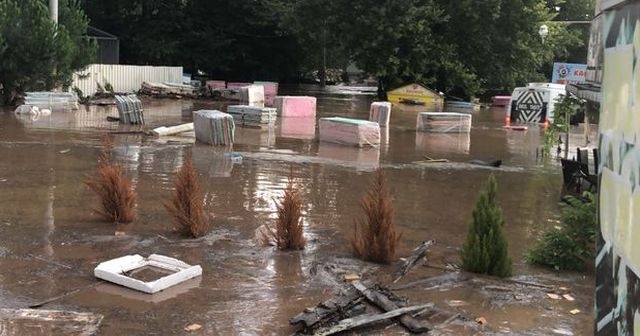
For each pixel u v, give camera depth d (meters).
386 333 5.11
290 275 6.45
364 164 14.11
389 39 37.75
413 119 27.09
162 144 15.57
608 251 2.91
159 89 32.22
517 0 38.66
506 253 6.77
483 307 5.79
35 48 22.58
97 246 7.12
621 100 2.75
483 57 41.00
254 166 13.05
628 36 2.67
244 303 5.63
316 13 40.03
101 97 29.39
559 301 6.02
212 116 15.79
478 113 32.88
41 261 6.53
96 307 5.39
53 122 19.36
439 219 9.34
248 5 48.69
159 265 6.44
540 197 11.36
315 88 53.19
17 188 9.91
